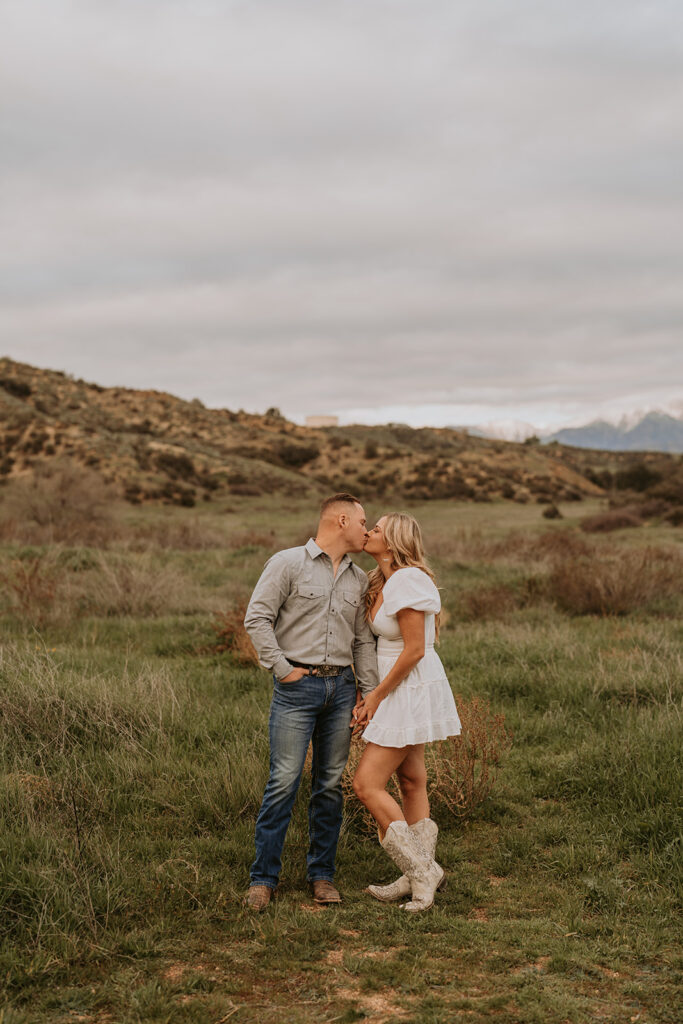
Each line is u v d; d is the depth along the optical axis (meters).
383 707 3.82
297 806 4.82
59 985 2.97
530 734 6.46
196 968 3.11
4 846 3.74
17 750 5.31
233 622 9.65
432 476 83.88
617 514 37.31
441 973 3.10
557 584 13.70
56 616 10.86
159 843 4.21
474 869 4.20
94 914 3.39
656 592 13.41
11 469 55.91
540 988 2.97
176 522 33.09
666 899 3.72
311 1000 2.89
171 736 5.84
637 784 4.89
